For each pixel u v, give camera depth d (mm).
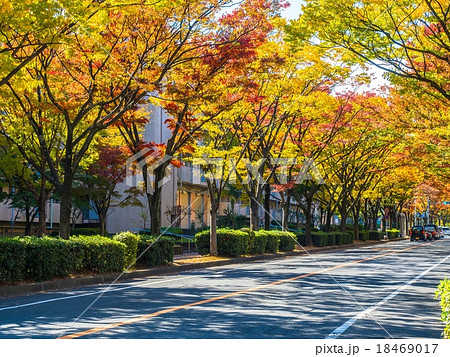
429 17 14914
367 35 15594
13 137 21062
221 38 18672
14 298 12773
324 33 16156
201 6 17406
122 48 17297
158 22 16922
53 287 14852
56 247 15344
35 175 27422
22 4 12250
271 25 19578
